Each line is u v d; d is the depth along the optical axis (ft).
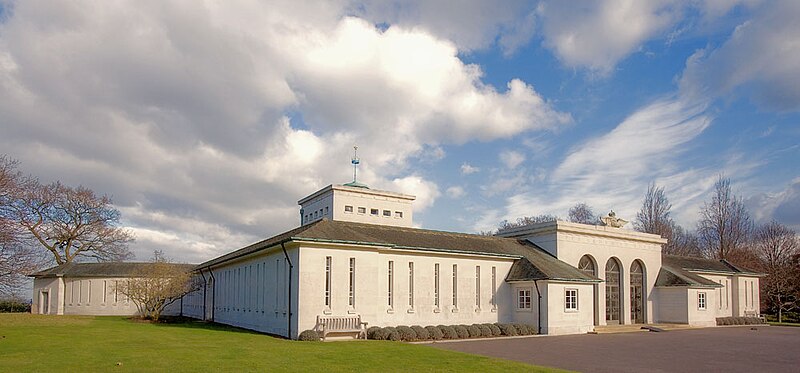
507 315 117.08
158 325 123.54
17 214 132.46
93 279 175.94
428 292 106.32
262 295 107.55
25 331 96.07
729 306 172.45
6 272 122.83
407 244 104.32
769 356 76.07
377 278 97.81
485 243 123.54
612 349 82.43
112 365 54.80
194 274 166.91
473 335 102.47
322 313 90.48
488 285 115.65
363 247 96.17
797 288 197.57
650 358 71.92
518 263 119.96
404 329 93.91
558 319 111.55
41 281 180.86
